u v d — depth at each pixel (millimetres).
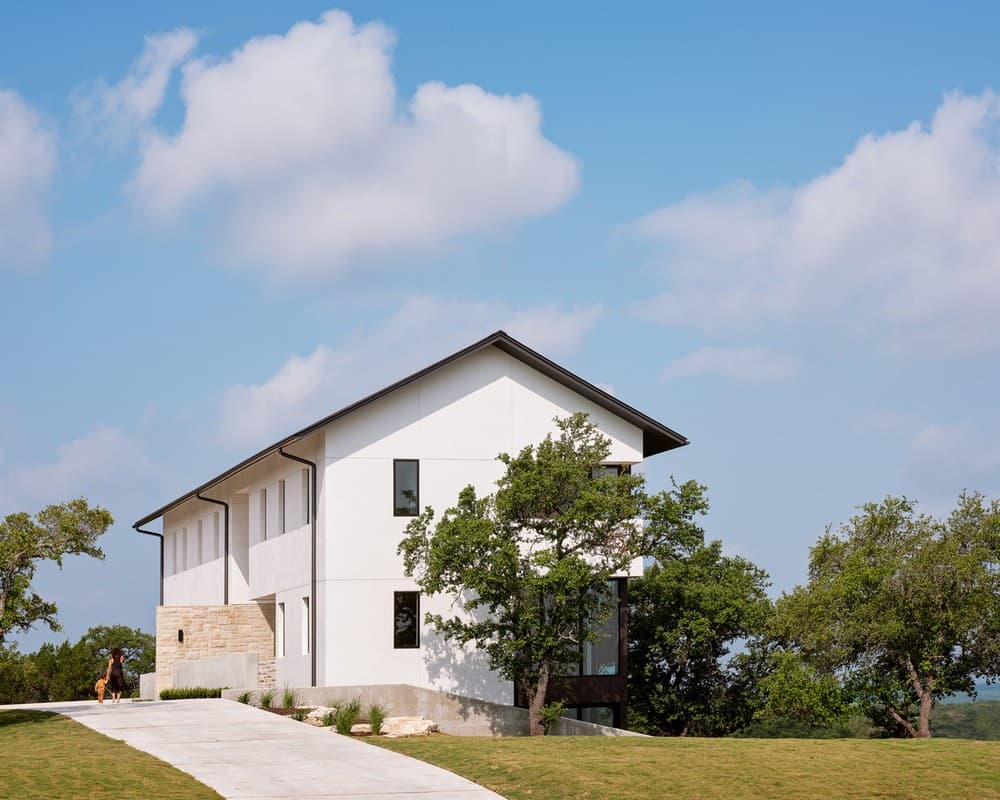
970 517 33500
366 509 35188
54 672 63375
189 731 25344
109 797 17859
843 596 32562
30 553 27469
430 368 35500
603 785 19406
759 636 42875
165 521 58125
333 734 24875
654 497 33344
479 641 33562
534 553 31953
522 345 36031
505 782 19641
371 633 34781
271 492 40375
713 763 21328
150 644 68062
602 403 37156
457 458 36000
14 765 20594
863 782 20094
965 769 21297
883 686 33406
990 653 32594
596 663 36594
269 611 42312
